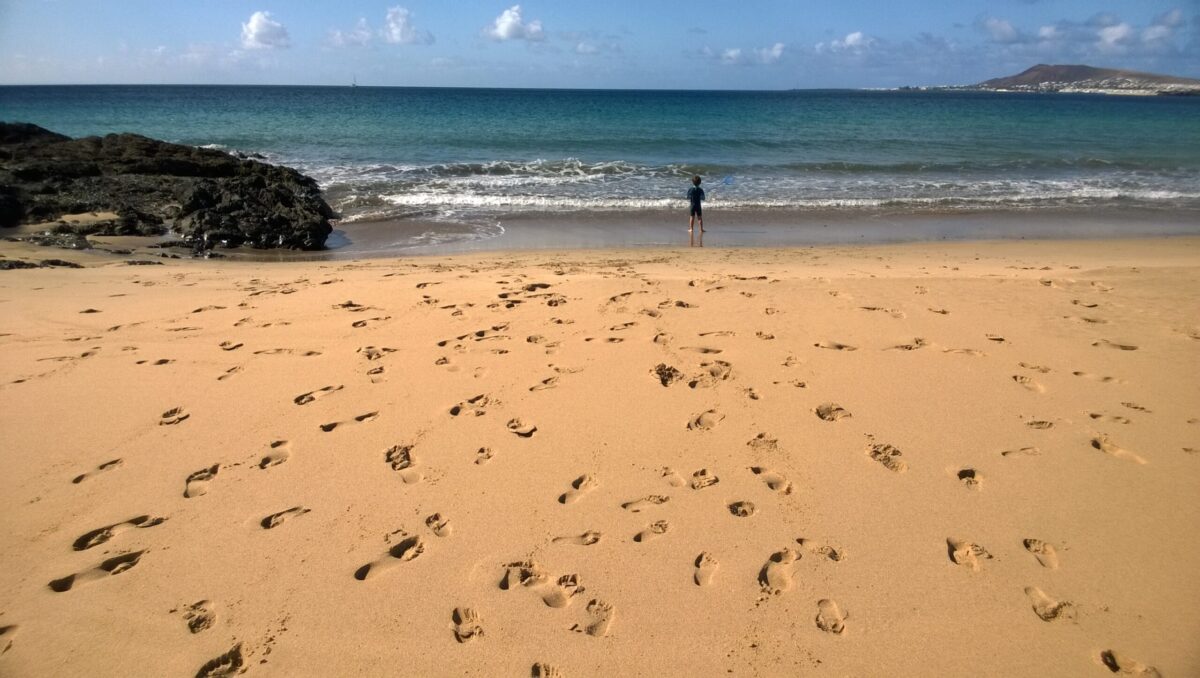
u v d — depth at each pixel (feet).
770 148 90.22
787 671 8.19
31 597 9.39
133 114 149.79
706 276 26.68
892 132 115.24
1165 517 10.97
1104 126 137.18
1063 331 19.25
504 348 17.90
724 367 16.60
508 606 9.21
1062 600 9.28
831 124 132.26
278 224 39.68
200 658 8.42
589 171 69.67
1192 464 12.42
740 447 13.08
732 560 10.05
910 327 19.51
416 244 39.73
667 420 14.08
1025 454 12.80
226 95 301.43
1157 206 53.36
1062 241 40.29
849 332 19.06
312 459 12.76
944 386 15.61
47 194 44.42
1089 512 11.11
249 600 9.32
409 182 60.54
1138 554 10.14
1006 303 22.03
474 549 10.34
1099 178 67.67
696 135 105.70
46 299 22.97
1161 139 108.27
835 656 8.40
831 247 38.52
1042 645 8.56
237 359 17.46
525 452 12.97
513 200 52.95
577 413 14.40
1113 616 9.00
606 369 16.53
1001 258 34.12
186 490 11.84
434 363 16.99
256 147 85.66
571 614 9.07
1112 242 39.65
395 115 152.25
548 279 25.67
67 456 12.87
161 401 15.08
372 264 32.37
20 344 18.51
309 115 149.28
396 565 9.98
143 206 45.57
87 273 28.12
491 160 76.23
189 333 19.42
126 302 22.70
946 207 52.49
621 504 11.41
